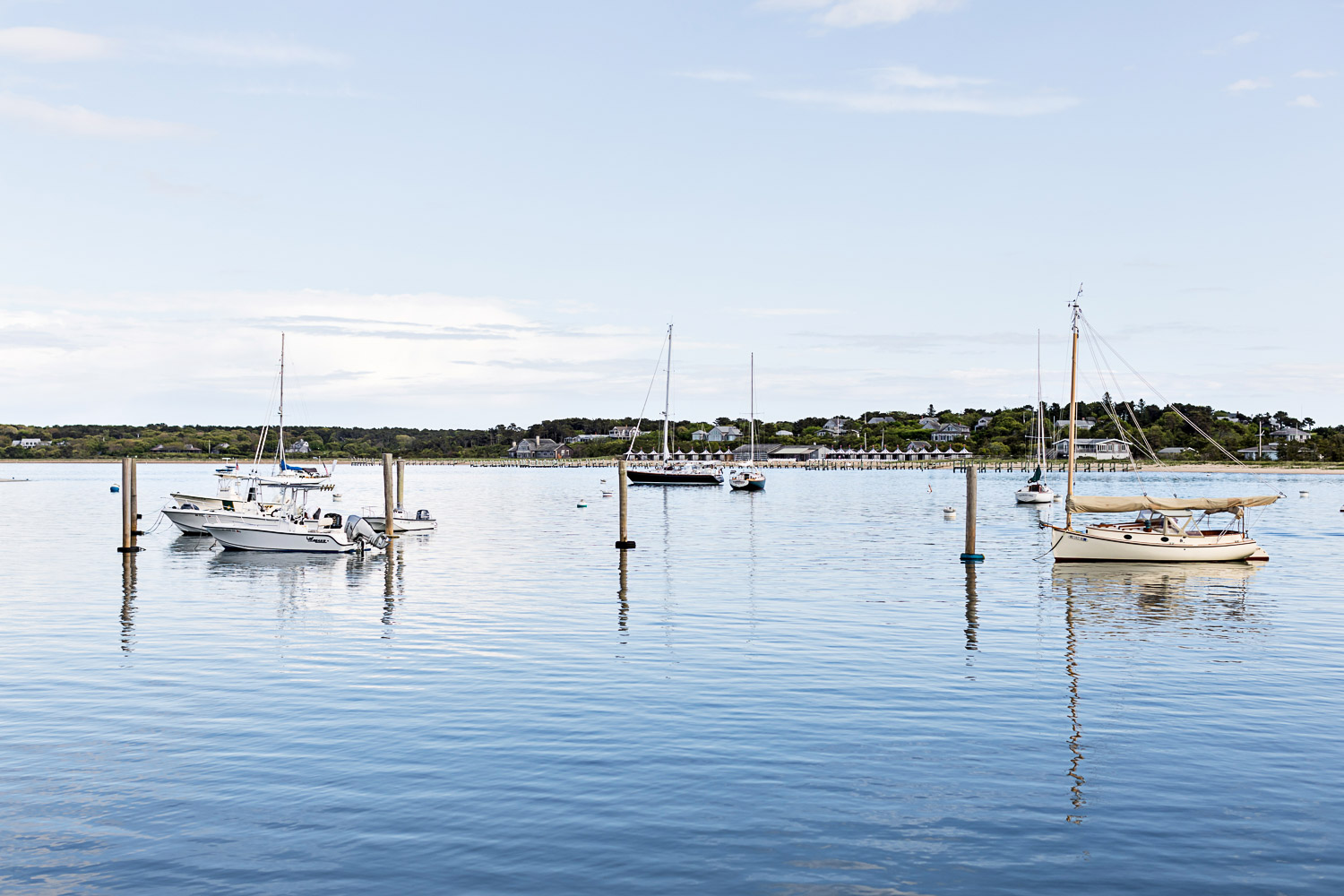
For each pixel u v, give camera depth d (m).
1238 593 35.31
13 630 28.12
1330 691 21.30
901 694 20.95
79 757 16.94
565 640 26.50
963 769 16.41
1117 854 13.30
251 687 21.44
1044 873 12.79
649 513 80.50
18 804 14.96
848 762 16.67
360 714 19.38
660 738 17.88
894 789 15.50
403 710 19.66
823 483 151.38
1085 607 32.03
